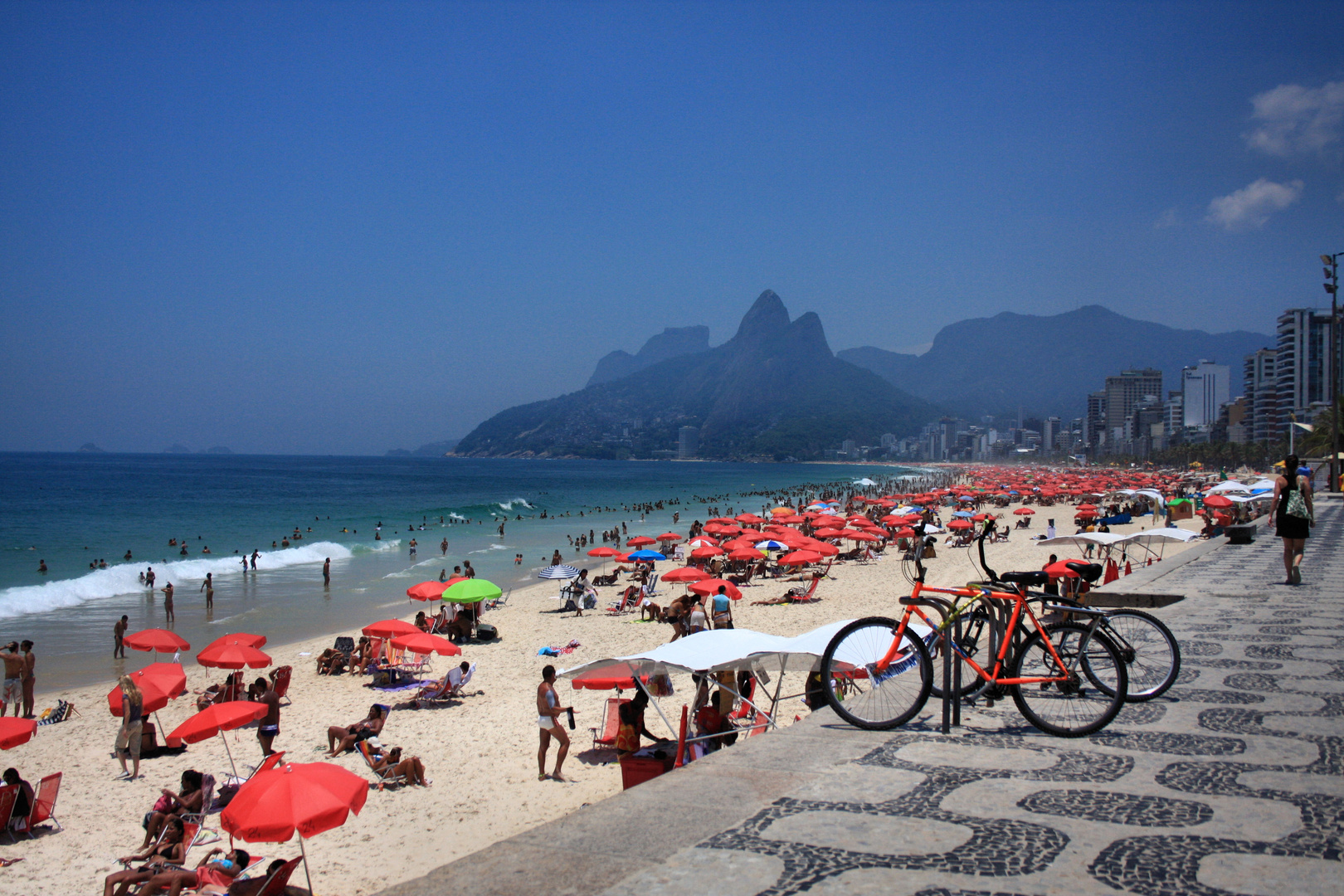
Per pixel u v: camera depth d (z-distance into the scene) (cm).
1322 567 1460
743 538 3509
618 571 3456
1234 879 275
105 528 6209
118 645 2194
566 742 1201
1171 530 2070
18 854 1018
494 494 11656
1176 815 335
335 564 4247
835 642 479
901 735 448
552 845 305
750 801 350
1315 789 366
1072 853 297
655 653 963
